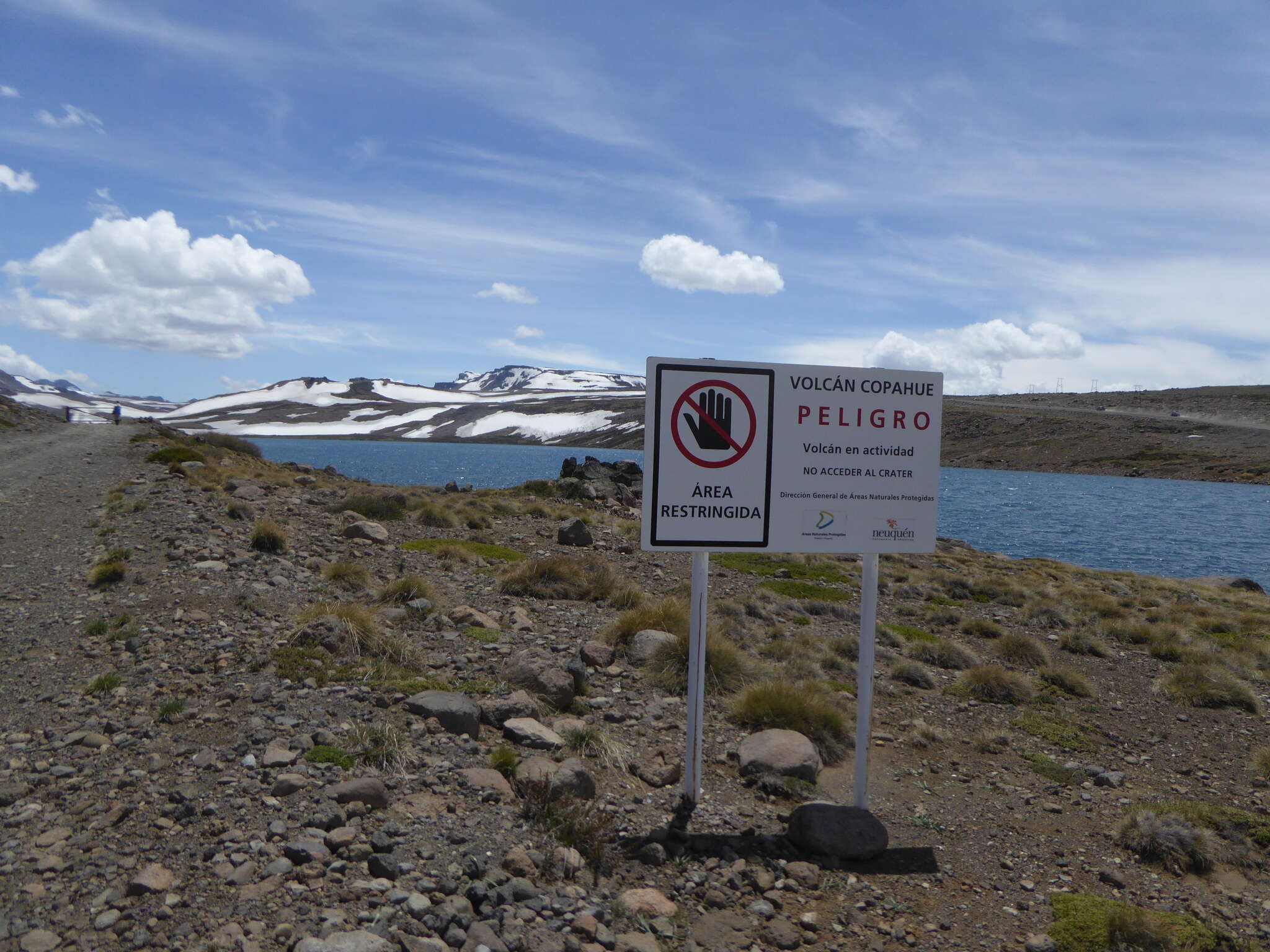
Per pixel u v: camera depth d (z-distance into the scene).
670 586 16.11
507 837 4.92
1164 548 58.75
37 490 19.59
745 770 6.86
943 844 6.06
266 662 7.49
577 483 31.06
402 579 11.52
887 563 22.89
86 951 3.50
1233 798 7.84
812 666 10.52
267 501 19.45
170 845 4.38
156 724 6.08
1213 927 5.15
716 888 4.95
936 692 10.62
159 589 10.20
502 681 7.91
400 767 5.61
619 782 6.34
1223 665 13.53
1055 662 13.21
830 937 4.59
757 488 6.26
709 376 6.15
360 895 4.07
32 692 6.73
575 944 3.99
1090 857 6.13
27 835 4.45
